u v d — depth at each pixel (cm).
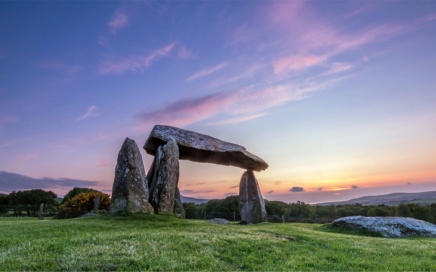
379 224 1886
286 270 807
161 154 2142
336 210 4703
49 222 1609
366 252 1099
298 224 2330
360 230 1872
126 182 1822
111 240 998
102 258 772
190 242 1022
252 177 3097
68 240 979
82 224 1418
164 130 2398
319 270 836
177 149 2227
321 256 995
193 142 2422
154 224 1537
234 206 4575
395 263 948
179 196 2512
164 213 1881
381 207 4425
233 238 1149
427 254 1121
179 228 1458
